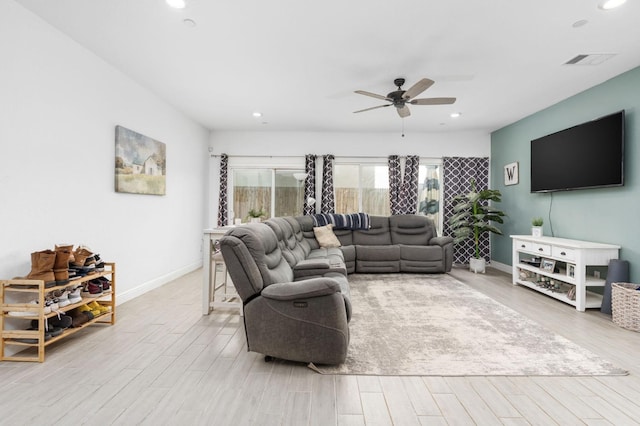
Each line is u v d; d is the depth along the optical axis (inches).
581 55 118.3
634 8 90.0
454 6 89.8
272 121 212.7
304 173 243.9
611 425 59.6
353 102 173.6
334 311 78.7
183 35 106.4
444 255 199.9
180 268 192.5
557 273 148.3
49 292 89.6
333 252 181.8
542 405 65.7
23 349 89.0
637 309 105.0
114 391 69.6
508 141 215.3
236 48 115.0
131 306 131.6
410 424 59.8
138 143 145.5
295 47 113.9
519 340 97.4
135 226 146.2
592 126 141.6
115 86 131.5
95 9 92.4
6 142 86.9
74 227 110.7
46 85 99.0
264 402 66.2
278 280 94.3
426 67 129.0
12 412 61.9
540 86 148.2
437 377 76.5
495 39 107.3
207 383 73.4
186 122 200.1
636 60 122.0
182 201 194.9
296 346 80.3
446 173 237.5
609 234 137.7
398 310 126.0
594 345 94.7
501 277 192.4
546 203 178.4
